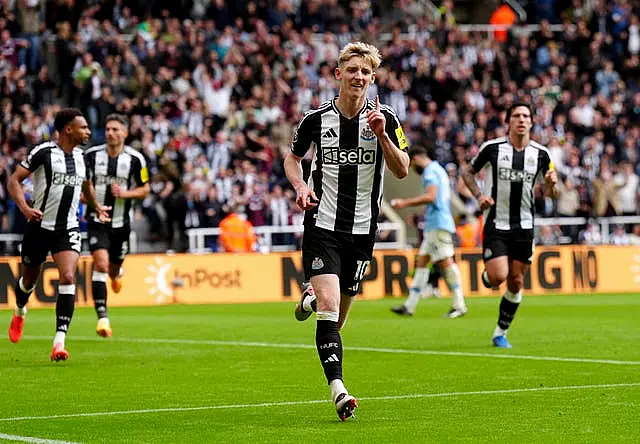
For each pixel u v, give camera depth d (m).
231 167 43.34
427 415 12.43
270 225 41.91
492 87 50.66
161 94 43.69
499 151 19.69
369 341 21.55
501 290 40.41
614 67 54.09
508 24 56.69
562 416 12.26
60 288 17.92
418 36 51.16
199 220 40.53
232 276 37.44
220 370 16.91
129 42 45.78
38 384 15.35
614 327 24.91
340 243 12.79
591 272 41.69
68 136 18.42
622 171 47.59
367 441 10.84
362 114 12.78
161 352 19.69
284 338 22.47
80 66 42.94
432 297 38.78
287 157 13.05
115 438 11.07
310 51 48.53
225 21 48.50
